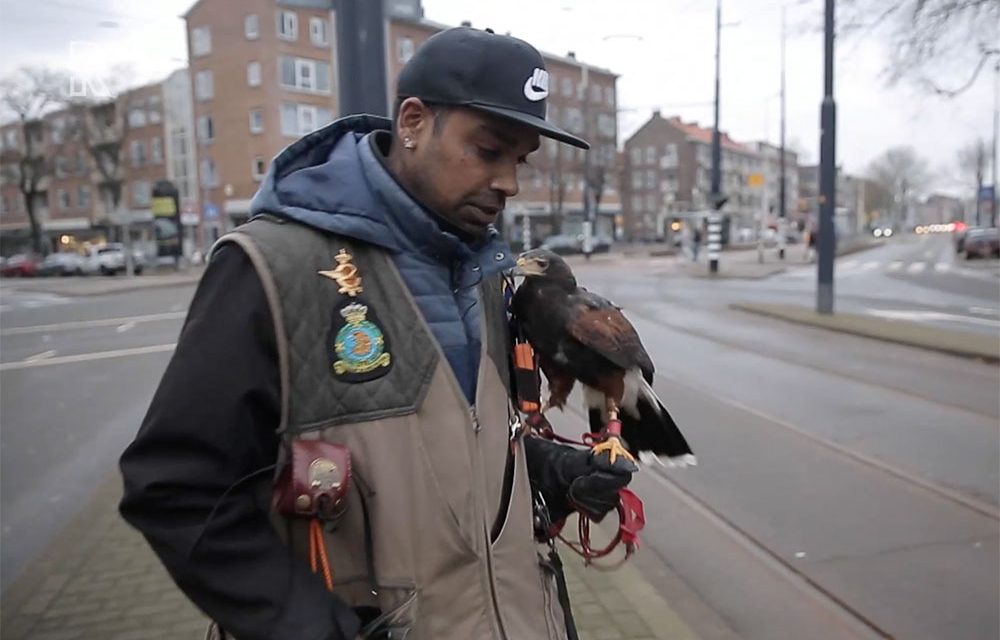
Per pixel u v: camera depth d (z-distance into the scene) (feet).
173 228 130.72
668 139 275.80
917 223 424.87
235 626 3.95
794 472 18.08
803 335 41.32
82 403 28.48
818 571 13.11
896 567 13.16
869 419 22.72
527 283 5.38
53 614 11.69
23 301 81.41
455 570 4.38
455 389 4.49
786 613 11.82
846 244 188.55
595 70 202.18
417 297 4.58
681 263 125.18
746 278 89.10
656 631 10.94
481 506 4.49
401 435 4.32
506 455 4.77
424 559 4.32
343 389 4.25
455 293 4.83
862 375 29.63
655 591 12.26
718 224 95.71
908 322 45.39
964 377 28.96
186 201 149.69
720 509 15.93
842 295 67.36
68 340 46.88
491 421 4.71
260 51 150.20
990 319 48.42
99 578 12.93
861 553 13.74
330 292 4.30
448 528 4.36
